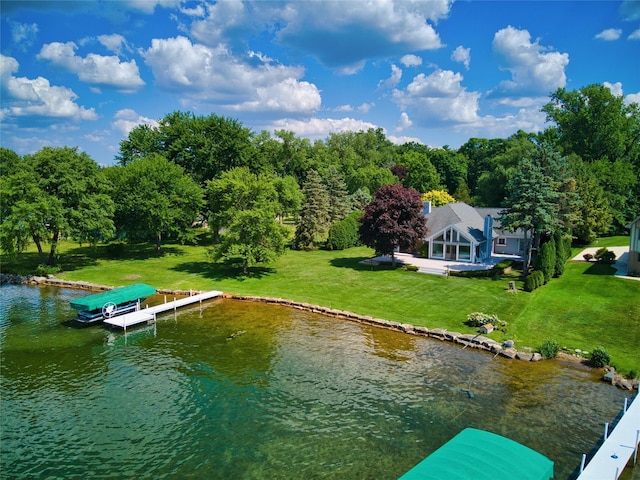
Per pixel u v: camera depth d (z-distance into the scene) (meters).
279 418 21.30
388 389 24.14
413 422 20.88
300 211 68.88
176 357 28.58
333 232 67.75
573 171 64.00
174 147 73.62
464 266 52.09
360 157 133.00
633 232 44.75
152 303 40.59
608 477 16.11
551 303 37.50
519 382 24.86
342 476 17.11
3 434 19.97
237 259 58.03
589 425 20.50
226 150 74.69
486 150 133.88
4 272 50.78
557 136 94.62
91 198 51.34
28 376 25.86
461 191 105.50
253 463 17.94
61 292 44.53
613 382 24.55
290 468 17.59
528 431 20.03
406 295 41.41
